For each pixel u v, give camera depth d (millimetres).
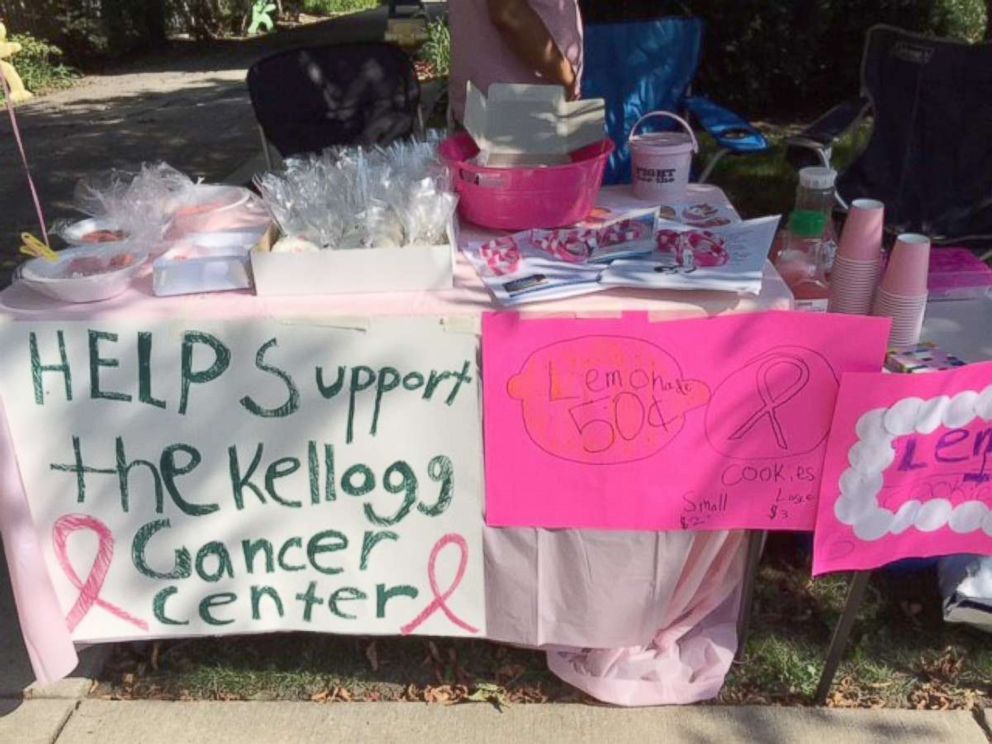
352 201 1807
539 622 1920
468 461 1770
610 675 1983
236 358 1692
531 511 1791
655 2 5992
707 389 1681
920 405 1663
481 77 2582
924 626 2184
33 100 9680
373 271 1712
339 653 2162
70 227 1970
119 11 12375
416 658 2141
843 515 1767
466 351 1677
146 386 1713
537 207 1980
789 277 1980
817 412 1689
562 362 1669
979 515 1781
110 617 1916
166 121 8086
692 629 2053
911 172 3283
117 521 1823
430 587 1895
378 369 1697
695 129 3545
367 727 1962
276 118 3457
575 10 2613
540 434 1727
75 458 1767
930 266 2166
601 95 3445
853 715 1954
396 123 3559
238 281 1750
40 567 1826
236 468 1784
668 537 1813
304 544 1856
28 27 11469
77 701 2043
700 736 1910
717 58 6227
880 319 1604
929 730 1914
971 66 3162
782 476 1750
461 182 2010
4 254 4918
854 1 6082
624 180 3436
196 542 1847
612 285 1696
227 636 2203
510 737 1925
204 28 14273
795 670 2057
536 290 1688
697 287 1666
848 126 3092
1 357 1683
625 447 1729
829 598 2268
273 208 1829
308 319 1659
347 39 13633
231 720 1987
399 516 1825
